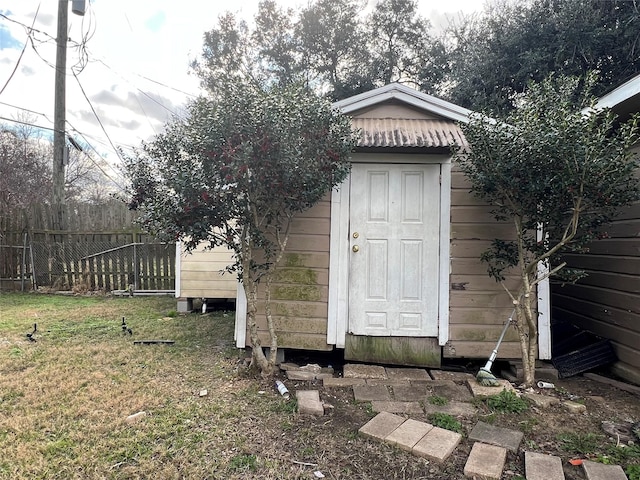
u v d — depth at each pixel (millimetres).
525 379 3408
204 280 6605
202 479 2113
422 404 3021
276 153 2965
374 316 3916
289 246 3963
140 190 3502
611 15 8172
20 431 2568
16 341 4578
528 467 2223
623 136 2930
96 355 4113
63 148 9383
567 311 4945
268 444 2451
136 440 2471
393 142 3645
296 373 3582
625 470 2201
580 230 3457
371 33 15305
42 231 8352
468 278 3865
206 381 3453
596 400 3174
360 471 2203
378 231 3938
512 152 3047
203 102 3238
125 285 8086
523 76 9219
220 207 3100
